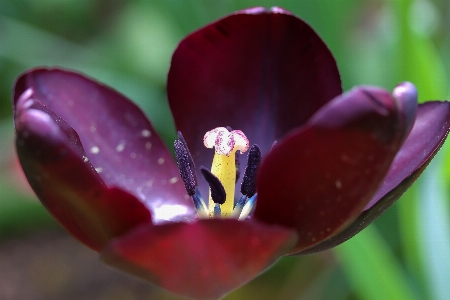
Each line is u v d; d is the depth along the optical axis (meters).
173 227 0.27
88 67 0.49
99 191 0.28
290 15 0.32
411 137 0.31
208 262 0.27
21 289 0.51
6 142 0.51
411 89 0.28
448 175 0.36
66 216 0.29
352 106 0.27
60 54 0.54
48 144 0.27
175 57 0.33
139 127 0.33
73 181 0.27
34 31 0.55
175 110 0.33
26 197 0.50
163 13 0.50
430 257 0.35
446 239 0.36
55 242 0.55
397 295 0.34
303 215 0.28
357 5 0.50
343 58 0.43
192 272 0.28
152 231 0.27
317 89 0.32
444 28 0.45
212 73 0.33
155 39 0.51
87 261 0.53
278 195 0.28
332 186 0.28
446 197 0.37
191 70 0.33
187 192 0.32
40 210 0.51
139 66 0.50
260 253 0.27
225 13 0.44
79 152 0.29
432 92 0.38
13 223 0.53
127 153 0.33
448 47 0.44
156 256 0.27
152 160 0.33
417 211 0.37
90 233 0.29
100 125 0.33
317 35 0.32
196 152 0.33
